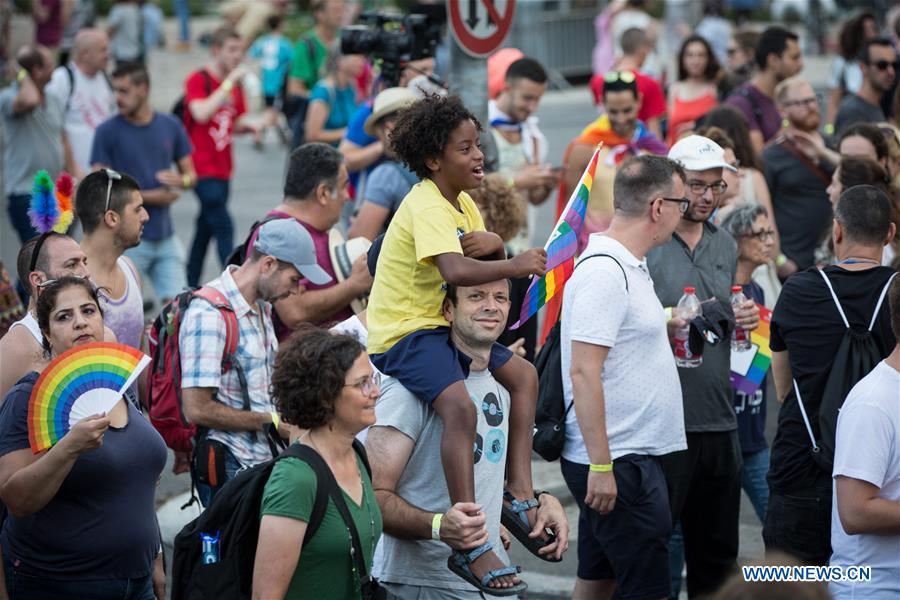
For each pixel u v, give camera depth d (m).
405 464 6.15
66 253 7.36
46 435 6.16
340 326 7.79
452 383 6.00
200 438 7.80
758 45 14.62
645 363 7.41
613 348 7.40
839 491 6.36
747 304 8.52
